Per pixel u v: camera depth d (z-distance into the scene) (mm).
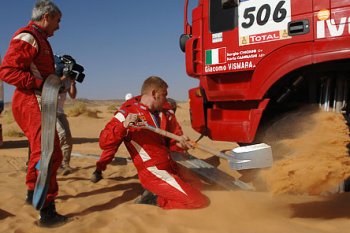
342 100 5008
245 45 5516
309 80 5246
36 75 4668
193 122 6344
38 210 4582
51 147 4320
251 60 5461
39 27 4699
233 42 5641
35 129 4602
